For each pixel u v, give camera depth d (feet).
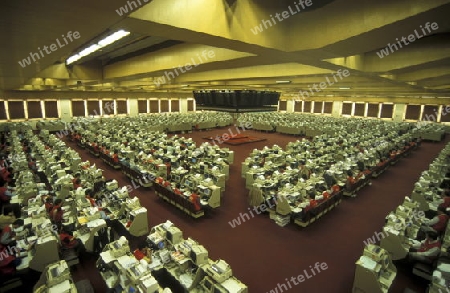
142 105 135.44
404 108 121.19
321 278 23.91
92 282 23.15
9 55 20.33
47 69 40.47
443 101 109.50
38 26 12.63
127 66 40.63
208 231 31.58
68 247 25.34
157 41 27.73
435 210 34.24
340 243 29.40
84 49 27.40
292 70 40.57
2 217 30.89
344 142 71.87
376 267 19.69
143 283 17.48
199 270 20.16
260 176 40.96
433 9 11.85
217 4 14.49
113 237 27.32
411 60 28.68
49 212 31.58
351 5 15.25
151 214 35.78
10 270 21.89
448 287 18.75
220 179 42.78
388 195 43.34
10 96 94.79
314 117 136.26
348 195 42.01
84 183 42.11
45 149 58.80
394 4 13.33
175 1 12.75
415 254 23.82
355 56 30.12
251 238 30.17
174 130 104.78
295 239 30.04
